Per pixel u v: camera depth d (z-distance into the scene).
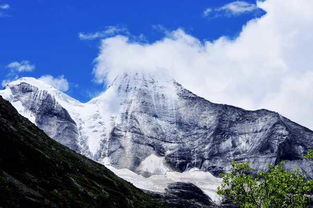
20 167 52.19
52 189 52.81
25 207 44.16
